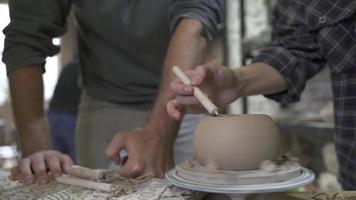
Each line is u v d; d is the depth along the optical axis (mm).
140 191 703
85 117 1214
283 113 2283
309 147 2260
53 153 886
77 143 1242
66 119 2061
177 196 664
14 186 780
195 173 606
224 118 622
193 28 946
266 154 608
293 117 2240
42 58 1019
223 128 606
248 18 2270
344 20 918
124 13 1083
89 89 1200
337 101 960
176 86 698
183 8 988
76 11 1146
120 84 1151
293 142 2232
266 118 637
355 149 920
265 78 900
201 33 964
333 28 927
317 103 2107
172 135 872
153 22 1086
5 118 4164
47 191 739
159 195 671
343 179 966
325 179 1998
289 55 941
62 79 2121
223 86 794
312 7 948
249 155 597
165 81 896
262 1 2221
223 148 600
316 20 943
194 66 904
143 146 835
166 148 862
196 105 717
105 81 1165
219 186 565
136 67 1139
